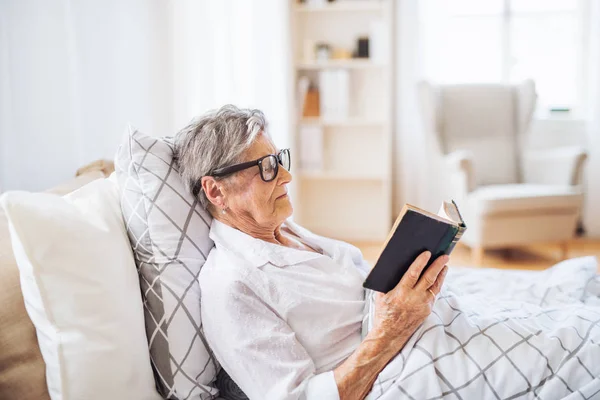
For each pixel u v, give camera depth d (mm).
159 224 1096
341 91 3680
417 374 991
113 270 1003
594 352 1026
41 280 917
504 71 3949
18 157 2242
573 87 3904
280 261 1126
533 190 3074
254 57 3320
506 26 3898
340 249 1284
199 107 2998
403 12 3881
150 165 1127
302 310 1082
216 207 1190
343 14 3846
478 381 1011
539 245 3656
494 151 3545
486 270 1567
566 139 3867
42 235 925
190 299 1086
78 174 1738
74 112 2371
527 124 3557
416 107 3949
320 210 4113
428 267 1021
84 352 934
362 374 1000
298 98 3744
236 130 1123
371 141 3973
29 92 2238
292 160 3664
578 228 3877
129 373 980
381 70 3861
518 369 1022
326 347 1093
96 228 1023
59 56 2301
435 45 3912
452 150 3523
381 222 4055
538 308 1229
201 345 1088
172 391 1059
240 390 1142
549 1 3838
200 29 2939
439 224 952
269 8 3367
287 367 1002
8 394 924
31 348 951
